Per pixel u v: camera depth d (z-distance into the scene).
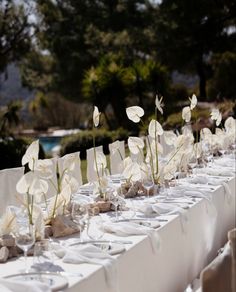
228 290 2.00
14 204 3.60
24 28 14.74
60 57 23.77
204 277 1.98
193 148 4.72
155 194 3.61
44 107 25.64
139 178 3.55
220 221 3.93
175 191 3.66
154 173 3.71
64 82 24.27
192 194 3.58
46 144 19.92
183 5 18.05
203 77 20.44
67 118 25.64
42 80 24.88
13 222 2.28
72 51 23.56
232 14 18.44
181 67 19.36
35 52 16.84
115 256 2.21
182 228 3.03
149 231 2.57
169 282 2.83
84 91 16.36
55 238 2.48
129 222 2.78
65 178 2.69
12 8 14.41
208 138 5.07
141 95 16.86
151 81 16.73
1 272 2.03
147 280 2.52
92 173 4.96
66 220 2.54
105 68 16.22
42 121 25.59
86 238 2.46
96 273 2.02
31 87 25.11
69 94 24.52
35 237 2.26
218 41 18.62
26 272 2.00
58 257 2.19
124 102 16.20
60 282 1.88
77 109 25.67
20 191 2.26
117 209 3.12
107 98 16.12
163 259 2.74
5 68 15.35
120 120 16.20
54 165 4.15
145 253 2.49
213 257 3.71
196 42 18.67
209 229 3.59
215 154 5.70
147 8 22.16
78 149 11.82
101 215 3.01
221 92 20.48
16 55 15.19
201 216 3.43
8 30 14.49
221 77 20.55
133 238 2.50
